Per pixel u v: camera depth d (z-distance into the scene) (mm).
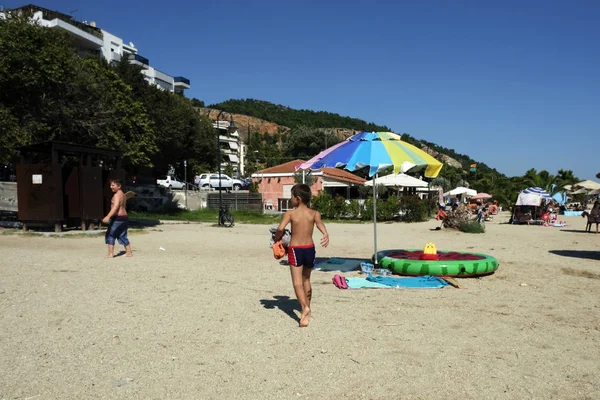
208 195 37375
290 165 43281
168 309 5934
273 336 4848
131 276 8234
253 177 42438
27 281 7609
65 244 13227
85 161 17203
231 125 24047
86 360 4148
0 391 3496
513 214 27984
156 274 8492
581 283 8023
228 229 20625
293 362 4121
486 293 7129
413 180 30359
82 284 7449
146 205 34062
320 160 8352
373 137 8336
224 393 3490
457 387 3621
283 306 6141
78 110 20969
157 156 44062
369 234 18875
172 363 4086
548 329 5203
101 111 22141
